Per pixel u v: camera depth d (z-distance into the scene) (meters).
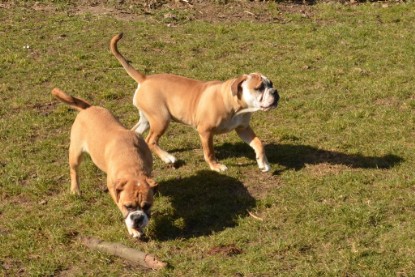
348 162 9.12
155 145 9.23
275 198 8.20
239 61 12.84
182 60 12.97
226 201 8.21
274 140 9.88
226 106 8.65
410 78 11.91
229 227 7.68
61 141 9.88
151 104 9.03
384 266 6.84
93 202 8.32
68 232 7.64
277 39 14.04
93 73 12.31
